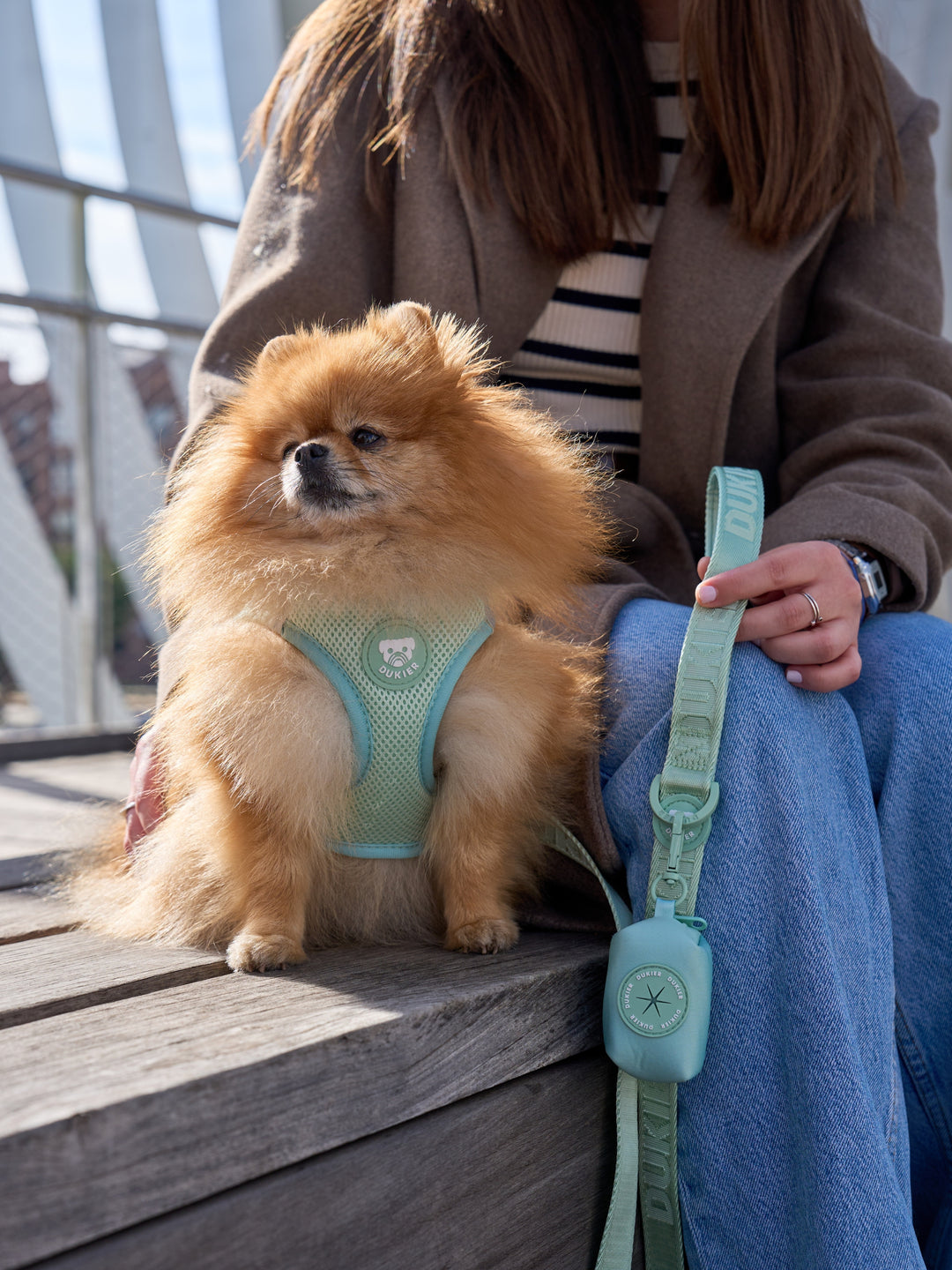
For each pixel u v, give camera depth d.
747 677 0.81
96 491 1.91
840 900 0.79
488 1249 0.75
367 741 0.84
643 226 1.08
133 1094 0.61
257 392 0.91
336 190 1.04
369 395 0.88
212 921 0.87
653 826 0.80
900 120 1.14
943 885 0.86
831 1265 0.72
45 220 2.29
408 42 1.02
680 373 1.04
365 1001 0.73
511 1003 0.76
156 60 2.32
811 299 1.13
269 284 1.02
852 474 1.00
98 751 1.93
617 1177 0.79
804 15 1.00
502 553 0.87
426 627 0.85
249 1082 0.64
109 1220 0.60
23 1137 0.58
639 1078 0.76
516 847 0.90
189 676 0.87
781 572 0.83
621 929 0.81
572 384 1.12
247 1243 0.64
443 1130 0.72
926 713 0.87
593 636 0.91
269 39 2.28
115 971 0.79
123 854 1.00
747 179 1.01
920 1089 0.87
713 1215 0.78
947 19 2.16
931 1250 0.84
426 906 0.91
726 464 1.12
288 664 0.84
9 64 2.21
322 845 0.86
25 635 2.05
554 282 1.05
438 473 0.87
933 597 0.97
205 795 0.84
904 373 1.06
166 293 2.48
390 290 1.07
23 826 1.36
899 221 1.10
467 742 0.85
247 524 0.88
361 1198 0.68
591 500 0.97
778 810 0.78
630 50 1.05
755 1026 0.77
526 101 1.01
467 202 1.01
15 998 0.73
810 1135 0.74
